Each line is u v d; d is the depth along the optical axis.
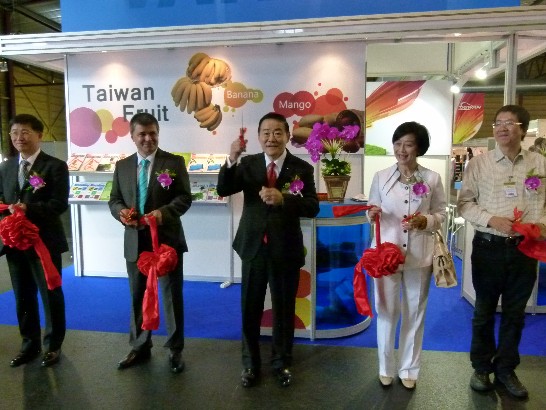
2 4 6.91
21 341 3.03
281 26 3.91
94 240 4.77
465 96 7.93
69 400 2.25
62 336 2.71
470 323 3.38
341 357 2.74
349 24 3.78
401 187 2.24
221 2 4.34
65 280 4.65
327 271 3.04
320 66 4.24
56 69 5.30
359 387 2.37
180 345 2.58
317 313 3.05
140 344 2.65
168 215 2.42
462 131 8.02
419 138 2.17
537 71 9.55
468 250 3.90
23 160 2.56
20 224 2.35
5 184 2.56
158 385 2.40
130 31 4.16
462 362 2.67
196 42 4.08
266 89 4.34
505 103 3.81
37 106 9.94
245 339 2.44
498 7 3.64
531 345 2.93
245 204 2.38
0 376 2.51
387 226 2.26
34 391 2.34
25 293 2.65
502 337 2.30
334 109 4.26
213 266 4.62
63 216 6.59
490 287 2.23
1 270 5.13
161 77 4.48
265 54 4.30
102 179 4.72
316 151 3.04
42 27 7.88
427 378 2.47
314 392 2.32
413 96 6.07
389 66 6.21
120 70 4.53
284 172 2.33
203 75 4.41
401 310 2.38
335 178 3.04
